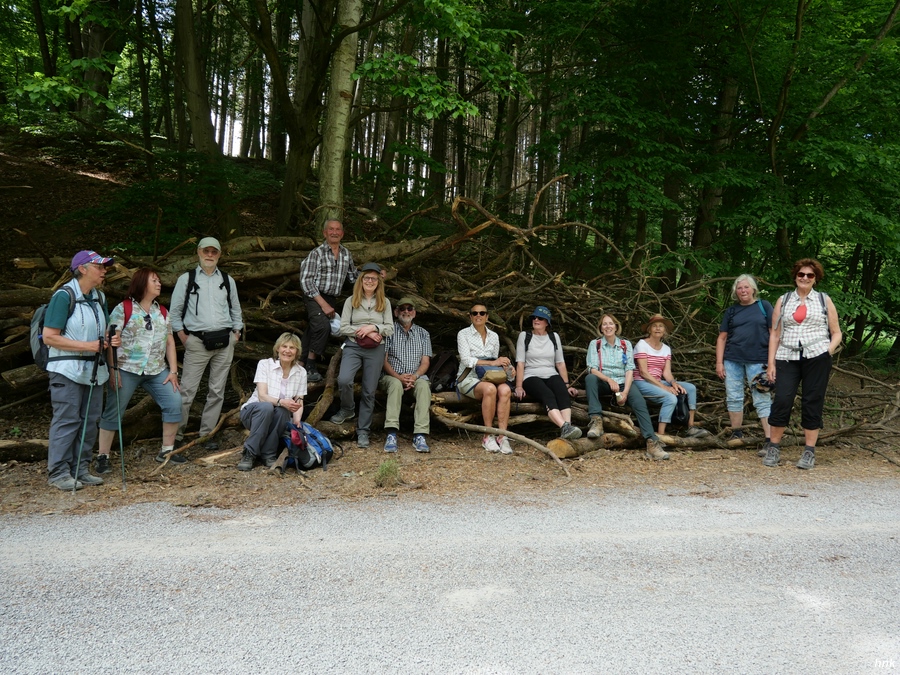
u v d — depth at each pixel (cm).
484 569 318
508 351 781
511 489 480
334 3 919
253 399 523
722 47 1137
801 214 988
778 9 1050
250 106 2481
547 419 665
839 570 330
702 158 1096
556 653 240
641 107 1064
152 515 392
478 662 232
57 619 257
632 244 1672
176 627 252
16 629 248
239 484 471
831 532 391
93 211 996
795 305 586
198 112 1009
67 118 1527
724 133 1185
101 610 265
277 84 903
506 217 1228
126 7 1041
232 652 235
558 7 1066
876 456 652
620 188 1035
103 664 225
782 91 1041
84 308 454
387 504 428
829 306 581
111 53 677
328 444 524
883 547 366
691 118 1220
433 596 286
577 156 1148
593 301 858
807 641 256
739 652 246
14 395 638
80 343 441
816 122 1067
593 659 237
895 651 250
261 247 751
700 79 1248
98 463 495
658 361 659
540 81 1170
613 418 652
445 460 565
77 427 452
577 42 1136
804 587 308
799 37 1012
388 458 563
